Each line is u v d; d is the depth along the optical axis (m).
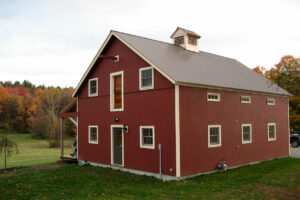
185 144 13.30
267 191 11.19
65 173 15.39
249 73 21.22
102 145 17.52
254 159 17.75
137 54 14.86
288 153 21.42
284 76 32.19
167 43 19.05
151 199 10.20
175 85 13.08
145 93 14.68
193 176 13.62
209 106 14.73
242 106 17.06
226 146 15.66
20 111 72.38
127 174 14.87
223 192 10.98
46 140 58.50
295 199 10.20
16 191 12.08
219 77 16.39
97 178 14.01
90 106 18.64
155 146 14.01
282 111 21.03
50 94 65.25
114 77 17.03
